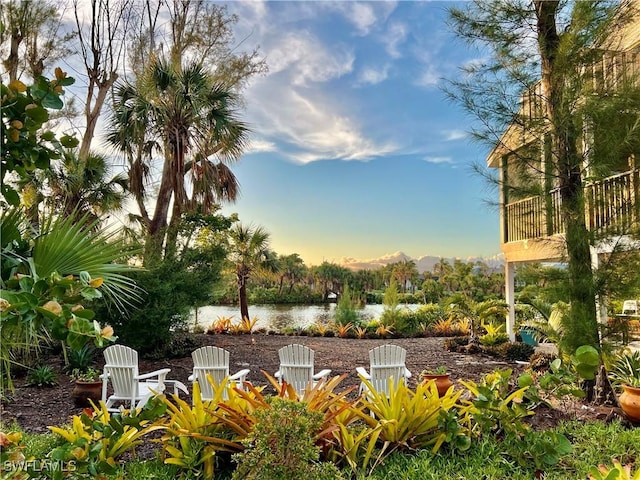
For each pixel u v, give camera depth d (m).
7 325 1.42
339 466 3.39
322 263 35.19
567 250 5.31
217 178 12.27
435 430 3.71
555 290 5.16
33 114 1.49
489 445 3.61
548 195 5.55
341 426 3.40
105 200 10.26
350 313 14.03
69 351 7.76
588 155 5.15
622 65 5.23
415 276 37.72
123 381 5.61
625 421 4.41
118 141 11.60
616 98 4.82
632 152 5.13
